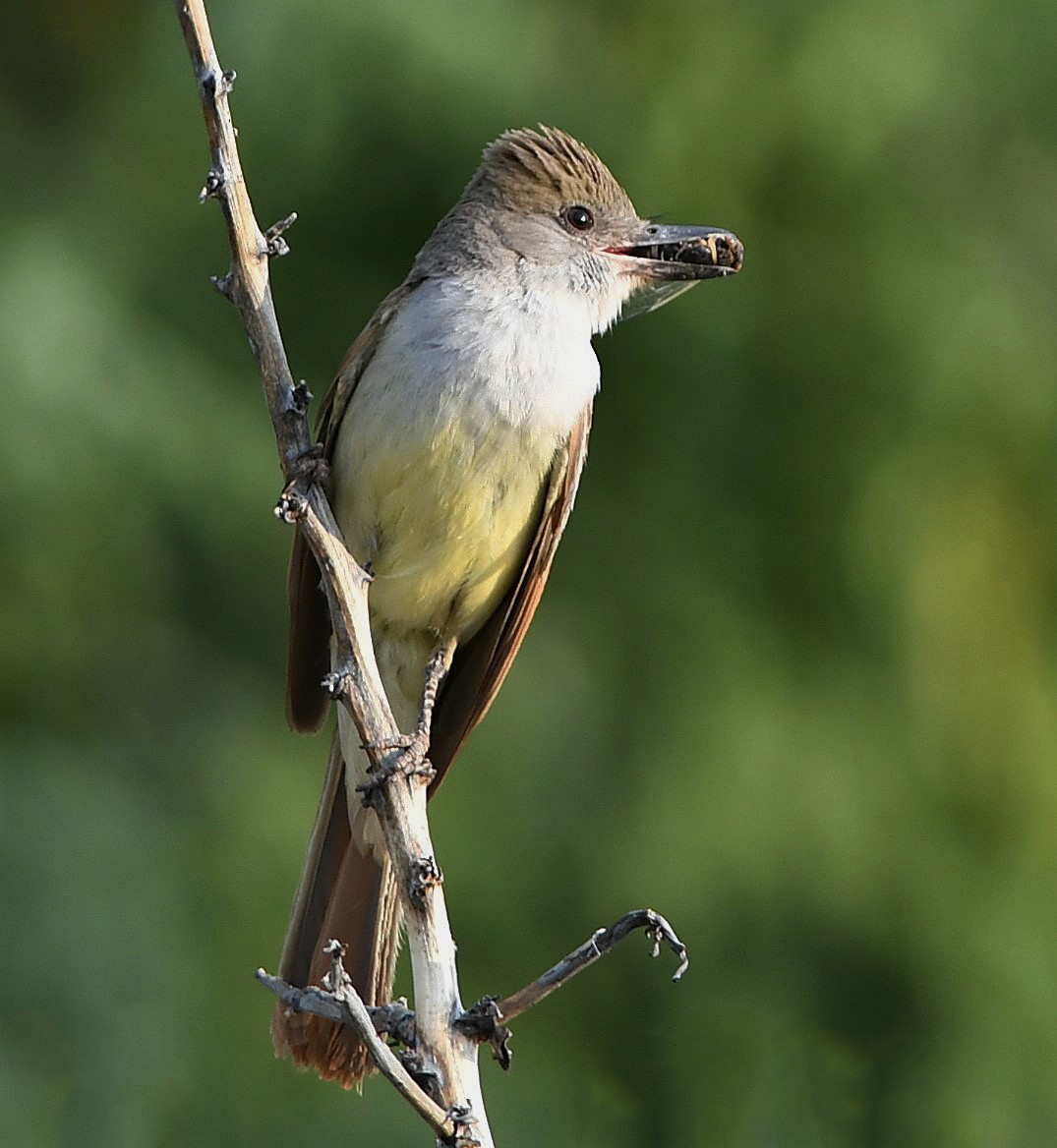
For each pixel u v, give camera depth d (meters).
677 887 12.34
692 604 12.91
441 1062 6.25
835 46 12.76
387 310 8.29
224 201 6.98
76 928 11.08
